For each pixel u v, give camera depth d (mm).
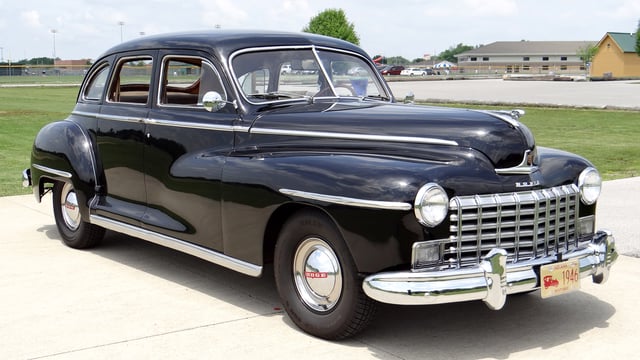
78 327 4551
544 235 4273
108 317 4734
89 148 6219
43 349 4195
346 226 4020
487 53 131875
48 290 5301
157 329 4520
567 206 4418
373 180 3963
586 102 24562
